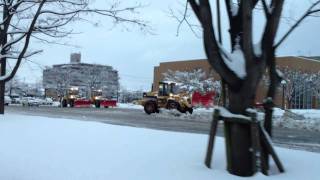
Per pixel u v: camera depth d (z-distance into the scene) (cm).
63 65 9712
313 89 6662
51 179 750
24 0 1723
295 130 2288
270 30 764
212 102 4741
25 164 847
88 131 1193
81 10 1661
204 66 7725
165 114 3438
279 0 756
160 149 929
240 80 762
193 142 1017
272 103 844
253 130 744
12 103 7225
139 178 725
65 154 902
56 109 4234
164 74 7794
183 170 762
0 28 1692
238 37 806
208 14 762
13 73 1633
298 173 760
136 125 2062
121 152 902
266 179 720
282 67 6406
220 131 1814
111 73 10775
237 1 906
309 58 7519
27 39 1581
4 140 1074
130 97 11319
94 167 796
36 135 1132
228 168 762
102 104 5800
